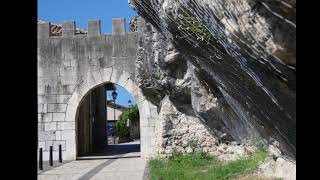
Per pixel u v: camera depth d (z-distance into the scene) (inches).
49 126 774.5
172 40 279.4
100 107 1222.3
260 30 137.8
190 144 627.8
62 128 772.6
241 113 321.4
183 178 428.1
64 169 625.3
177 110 641.6
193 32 227.1
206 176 425.4
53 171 600.4
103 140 1262.3
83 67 776.9
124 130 1726.1
